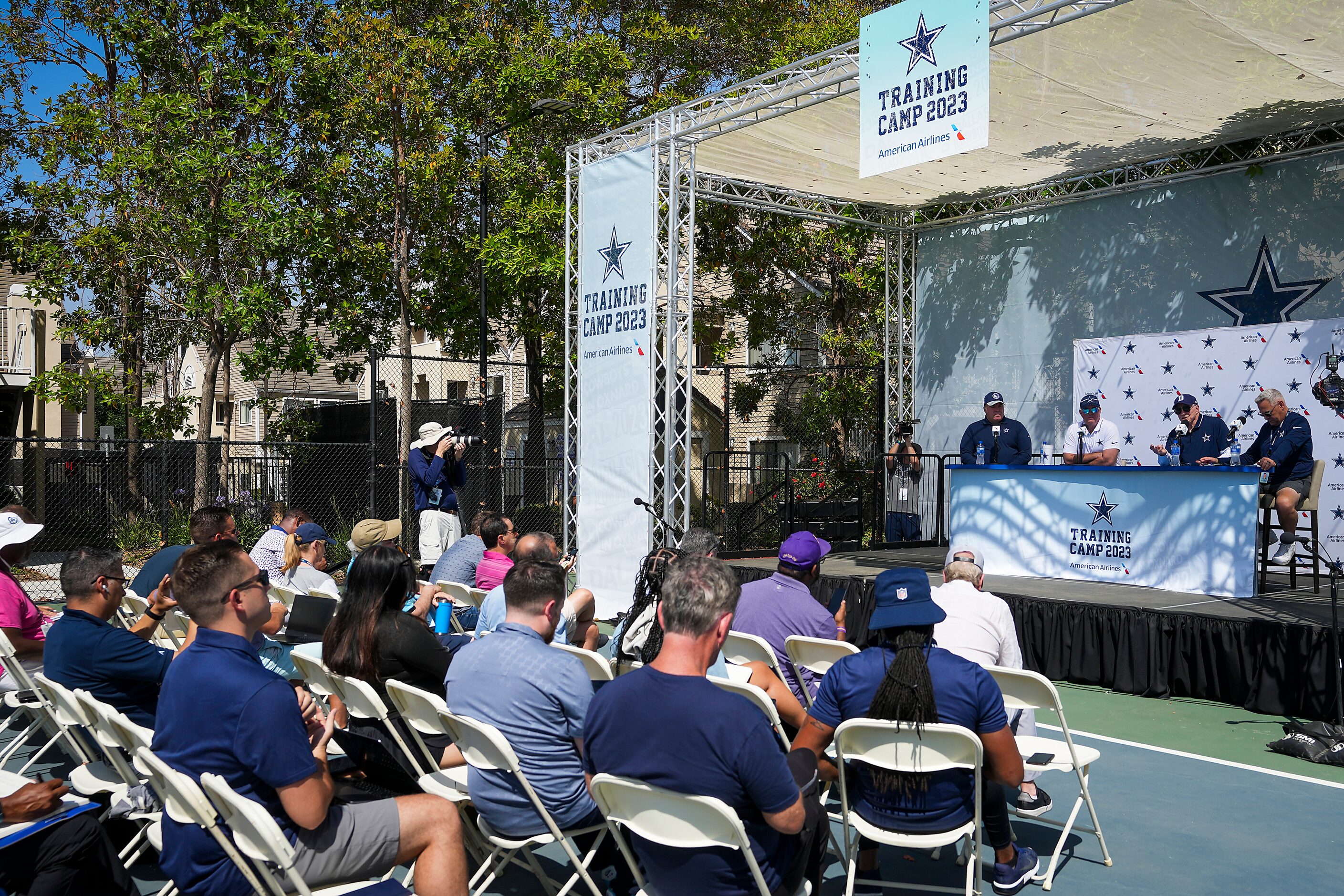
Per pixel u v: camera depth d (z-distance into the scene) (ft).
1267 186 34.01
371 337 57.52
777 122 31.58
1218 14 23.81
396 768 12.39
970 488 29.45
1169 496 25.11
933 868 13.00
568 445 36.96
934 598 14.76
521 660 10.98
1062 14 24.13
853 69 28.27
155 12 50.57
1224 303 35.17
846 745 10.67
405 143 51.72
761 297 58.65
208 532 20.08
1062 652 24.07
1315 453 32.12
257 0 50.24
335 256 51.55
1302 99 29.73
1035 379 41.14
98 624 13.33
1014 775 10.73
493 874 11.24
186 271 48.67
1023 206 41.32
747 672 14.47
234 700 8.81
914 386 46.09
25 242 50.60
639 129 33.88
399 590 13.19
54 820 9.91
